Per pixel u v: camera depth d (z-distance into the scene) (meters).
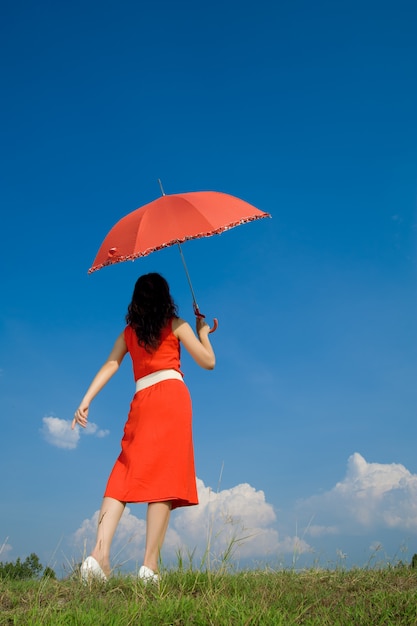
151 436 4.70
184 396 4.84
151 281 4.96
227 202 5.16
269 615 3.69
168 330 4.89
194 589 4.38
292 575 4.99
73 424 4.92
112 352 5.07
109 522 4.62
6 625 3.63
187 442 4.77
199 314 5.00
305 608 3.98
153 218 4.91
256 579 4.82
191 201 4.99
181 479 4.67
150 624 3.59
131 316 4.93
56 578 4.70
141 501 4.60
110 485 4.72
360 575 4.96
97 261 4.96
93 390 4.96
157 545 4.61
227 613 3.71
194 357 4.92
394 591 4.39
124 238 4.88
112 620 3.55
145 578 4.40
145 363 4.86
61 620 3.55
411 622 3.70
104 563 4.54
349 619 3.74
